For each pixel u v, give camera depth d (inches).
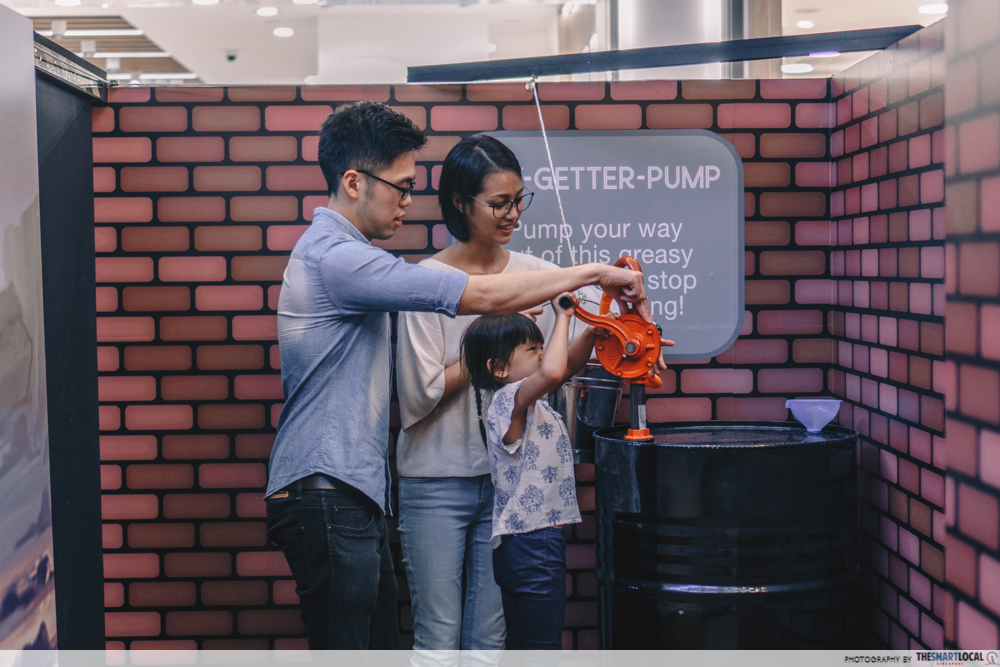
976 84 53.5
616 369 79.7
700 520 76.6
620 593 81.0
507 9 129.8
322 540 70.1
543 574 76.9
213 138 94.3
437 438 86.1
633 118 95.7
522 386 76.7
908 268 80.7
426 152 94.8
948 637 57.7
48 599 70.0
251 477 95.6
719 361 97.2
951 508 57.1
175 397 95.3
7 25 63.7
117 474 95.5
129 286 94.9
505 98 95.0
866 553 92.4
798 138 96.7
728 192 96.1
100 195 94.3
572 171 95.3
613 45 107.0
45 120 82.2
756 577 76.3
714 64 100.5
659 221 95.9
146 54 137.3
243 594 95.9
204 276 95.0
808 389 98.0
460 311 70.2
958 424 56.1
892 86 83.0
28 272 66.8
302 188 95.0
